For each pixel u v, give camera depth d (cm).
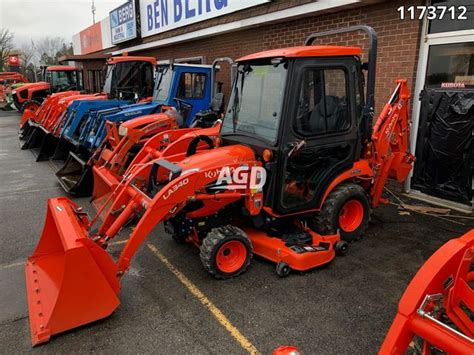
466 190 544
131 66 939
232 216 414
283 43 808
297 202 400
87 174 643
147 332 307
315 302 342
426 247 445
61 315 296
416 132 598
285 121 369
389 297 348
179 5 1115
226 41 1011
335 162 421
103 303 310
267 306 338
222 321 319
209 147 476
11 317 328
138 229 331
